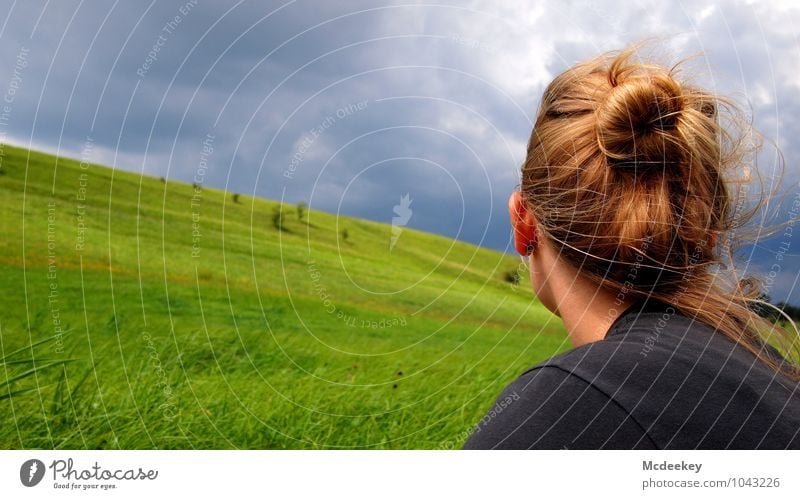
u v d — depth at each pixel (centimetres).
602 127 92
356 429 217
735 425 83
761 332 102
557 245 98
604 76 98
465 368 340
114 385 211
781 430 84
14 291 578
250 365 279
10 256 684
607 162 92
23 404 189
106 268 728
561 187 94
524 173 103
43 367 208
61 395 194
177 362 253
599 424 83
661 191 91
